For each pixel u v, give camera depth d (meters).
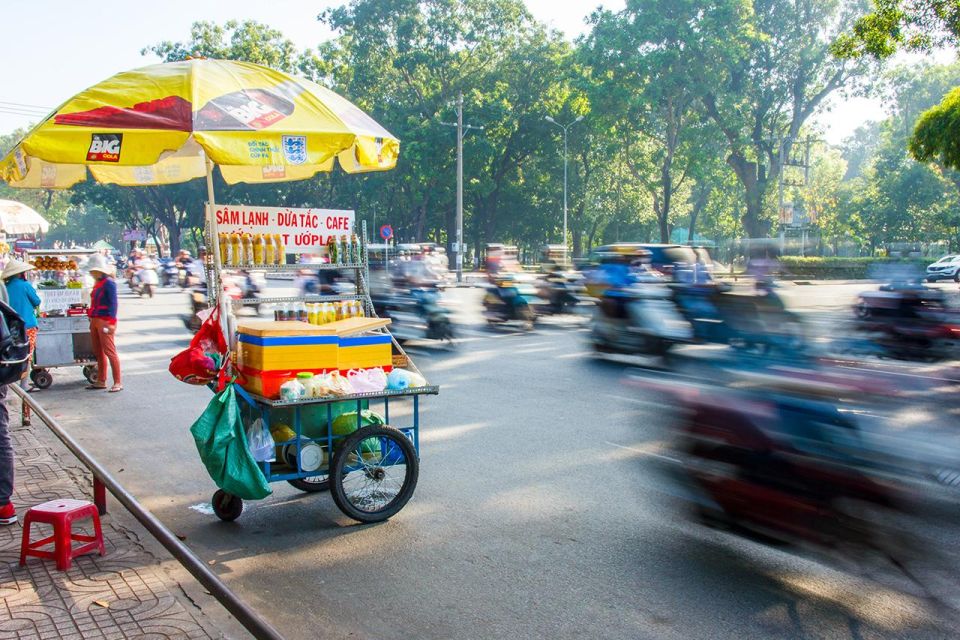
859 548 4.12
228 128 4.93
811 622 3.88
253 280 17.28
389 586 4.35
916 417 6.68
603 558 4.70
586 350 14.06
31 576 4.24
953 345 11.97
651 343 11.98
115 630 3.60
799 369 4.71
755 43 39.62
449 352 14.02
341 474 5.26
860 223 57.03
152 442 7.77
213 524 5.41
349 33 49.25
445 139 45.06
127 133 4.84
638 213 61.06
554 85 47.31
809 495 4.25
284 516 5.55
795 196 58.41
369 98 50.25
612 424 8.16
